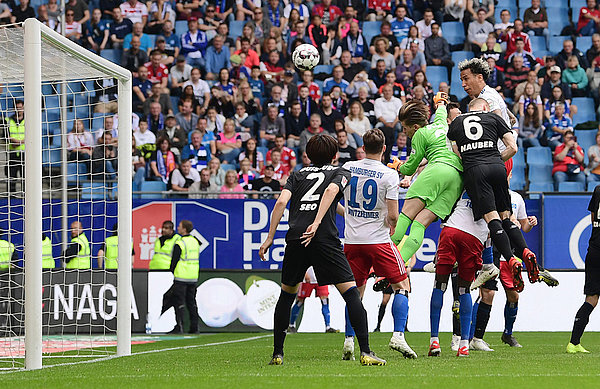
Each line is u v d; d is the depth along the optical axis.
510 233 15.52
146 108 39.34
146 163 37.66
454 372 12.33
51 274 27.55
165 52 41.69
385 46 41.06
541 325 29.34
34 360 14.60
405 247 15.55
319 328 29.84
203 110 39.38
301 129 38.91
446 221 15.86
